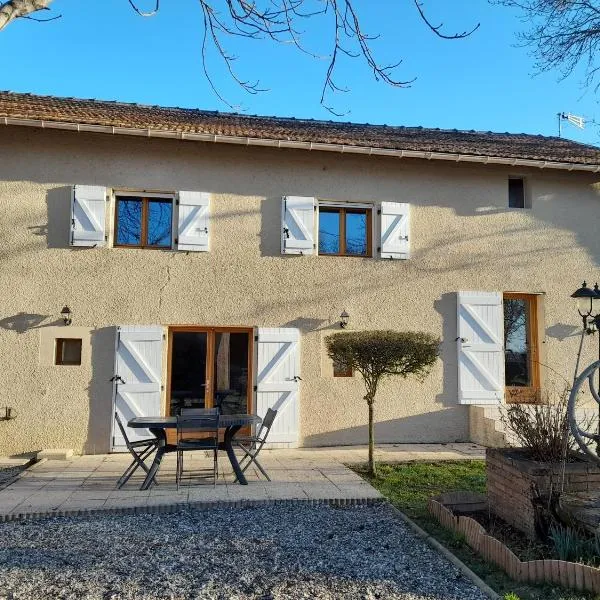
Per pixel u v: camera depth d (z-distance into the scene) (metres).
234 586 3.81
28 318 8.52
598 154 11.15
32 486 6.45
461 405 9.64
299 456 8.32
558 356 9.99
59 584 3.83
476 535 4.46
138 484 6.56
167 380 8.92
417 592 3.71
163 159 9.12
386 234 9.62
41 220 8.70
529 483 4.70
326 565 4.18
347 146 9.10
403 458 8.19
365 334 7.01
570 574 3.65
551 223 10.30
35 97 11.59
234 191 9.30
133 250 8.91
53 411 8.45
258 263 9.24
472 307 9.76
